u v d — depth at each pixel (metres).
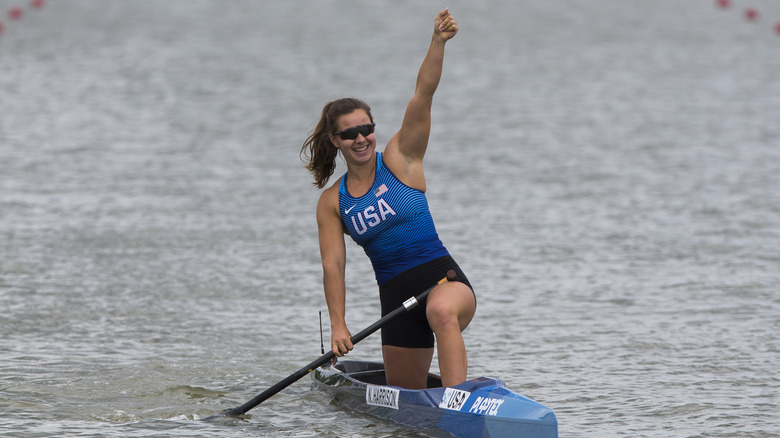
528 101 84.25
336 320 19.80
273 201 46.59
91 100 81.75
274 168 55.28
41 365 23.31
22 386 21.53
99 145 61.88
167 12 160.00
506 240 39.16
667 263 35.16
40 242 37.69
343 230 20.45
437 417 18.41
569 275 33.66
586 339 26.22
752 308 29.12
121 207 44.59
